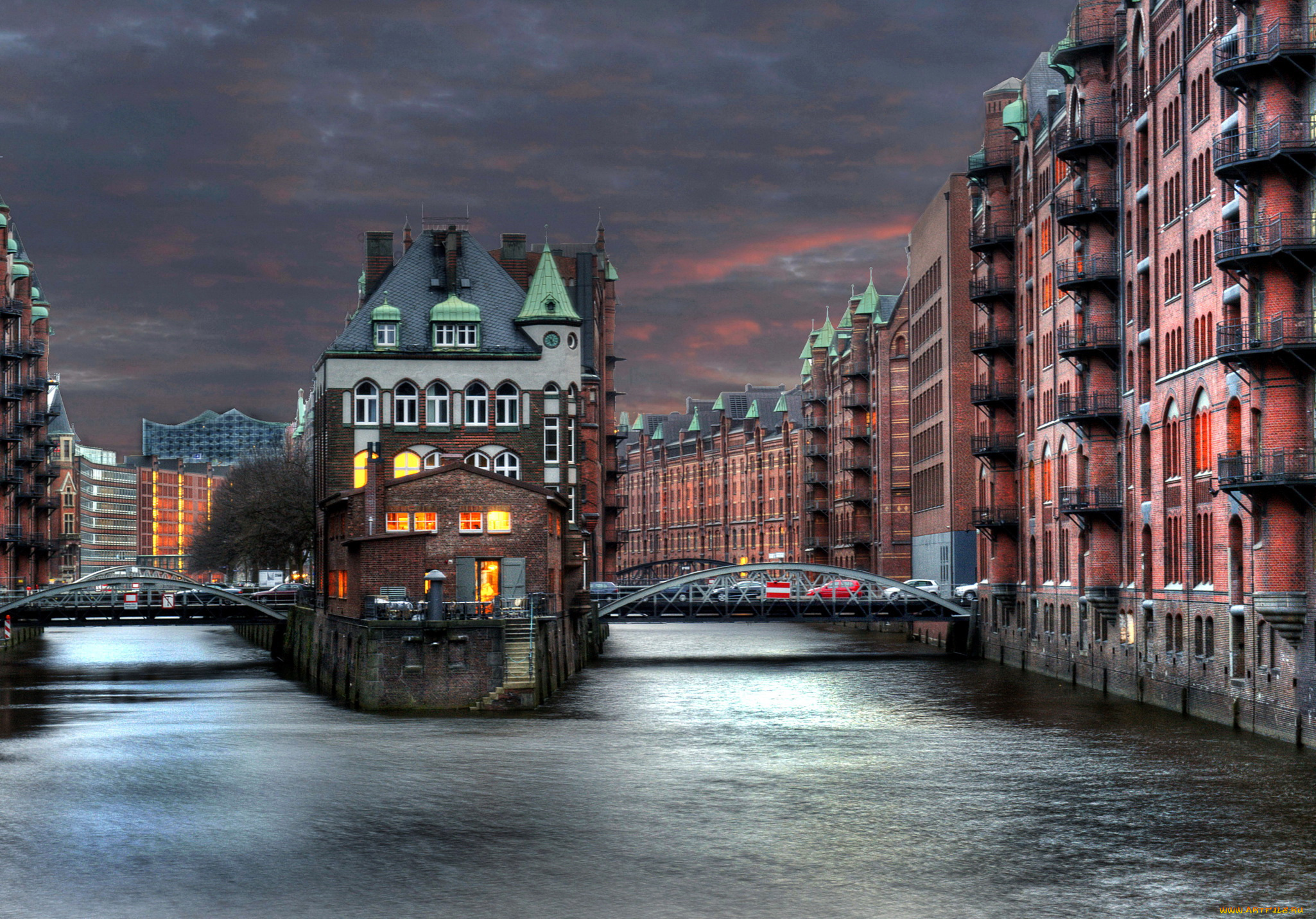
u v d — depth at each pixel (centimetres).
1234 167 4778
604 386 12350
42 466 12544
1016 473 8294
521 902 3069
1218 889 3153
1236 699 5184
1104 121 6588
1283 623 4681
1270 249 4659
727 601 9325
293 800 4094
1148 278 6206
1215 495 5312
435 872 3312
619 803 4047
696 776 4466
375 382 8312
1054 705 6153
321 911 3016
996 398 8231
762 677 7619
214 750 4934
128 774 4484
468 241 8769
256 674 8044
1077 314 6775
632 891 3147
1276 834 3628
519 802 4069
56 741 5166
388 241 9256
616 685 7150
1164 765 4550
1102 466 6588
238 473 14350
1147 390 6206
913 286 12188
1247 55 4681
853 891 3141
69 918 2970
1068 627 7300
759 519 18288
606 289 12531
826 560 15312
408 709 5956
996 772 4506
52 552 12431
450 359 8350
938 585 10919
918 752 4928
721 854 3475
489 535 6588
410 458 8312
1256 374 4747
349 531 6712
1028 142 7875
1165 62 5906
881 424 12725
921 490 11888
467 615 6162
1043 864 3366
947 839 3612
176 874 3303
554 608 7025
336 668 6806
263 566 12962
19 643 10981
